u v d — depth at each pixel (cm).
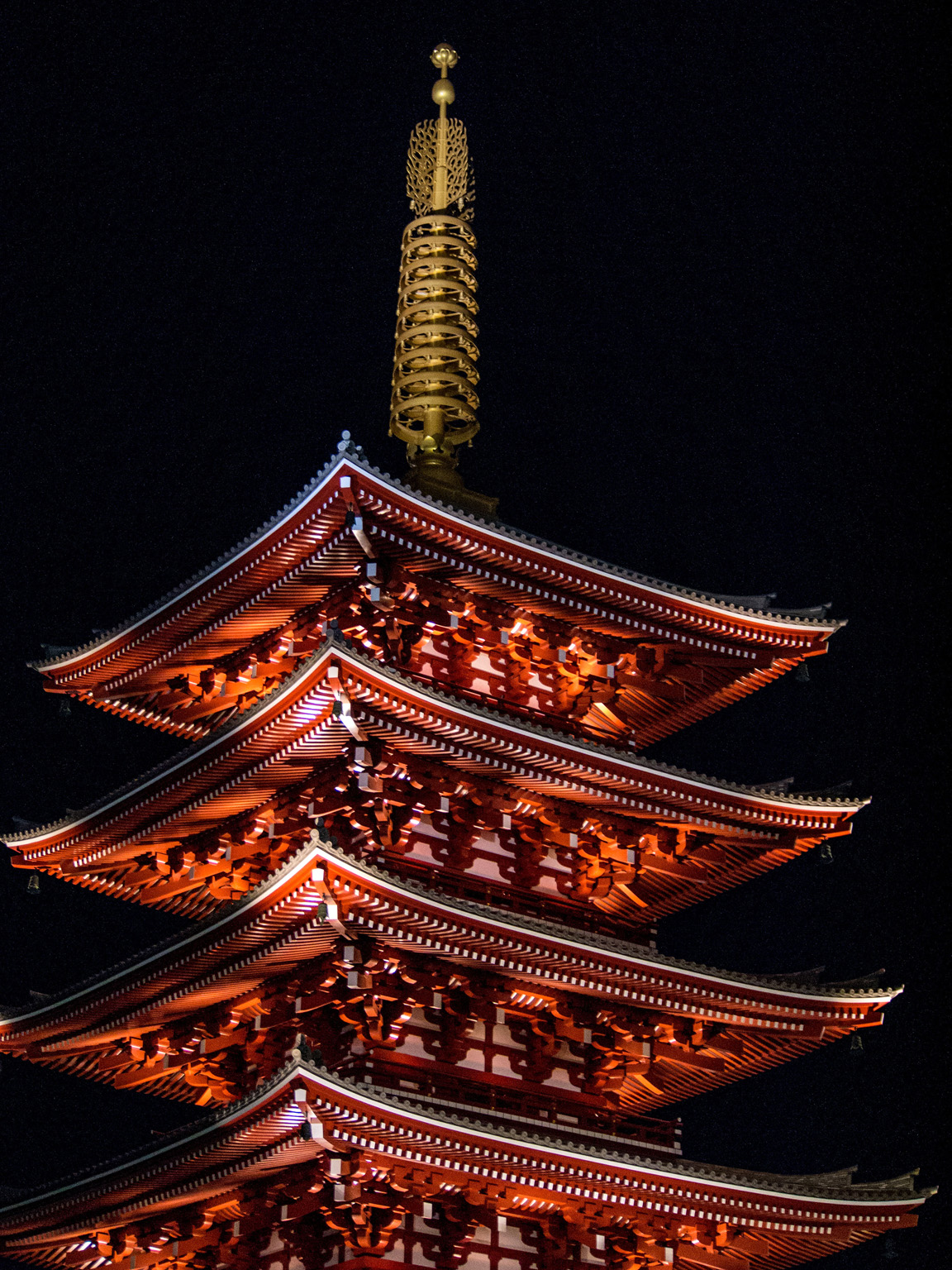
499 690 4194
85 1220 3994
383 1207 3575
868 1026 4150
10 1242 4128
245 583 4006
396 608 3972
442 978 3772
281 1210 3762
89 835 4194
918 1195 4038
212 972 3831
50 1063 4228
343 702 3600
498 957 3762
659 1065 4119
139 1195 3897
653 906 4266
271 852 4000
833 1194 3972
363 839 3828
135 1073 4131
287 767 3850
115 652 4250
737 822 4166
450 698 3725
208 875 4088
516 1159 3628
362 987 3697
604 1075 4009
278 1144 3591
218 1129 3625
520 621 4131
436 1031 3803
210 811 4028
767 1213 3922
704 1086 4209
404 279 4628
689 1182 3838
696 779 4047
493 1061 3888
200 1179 3778
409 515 3844
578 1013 3959
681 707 4431
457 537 3919
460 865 3934
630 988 3934
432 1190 3600
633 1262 3866
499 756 3862
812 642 4319
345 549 3859
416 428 4491
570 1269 3803
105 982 3991
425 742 3778
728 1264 3997
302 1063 3328
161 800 4034
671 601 4178
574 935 3819
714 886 4300
